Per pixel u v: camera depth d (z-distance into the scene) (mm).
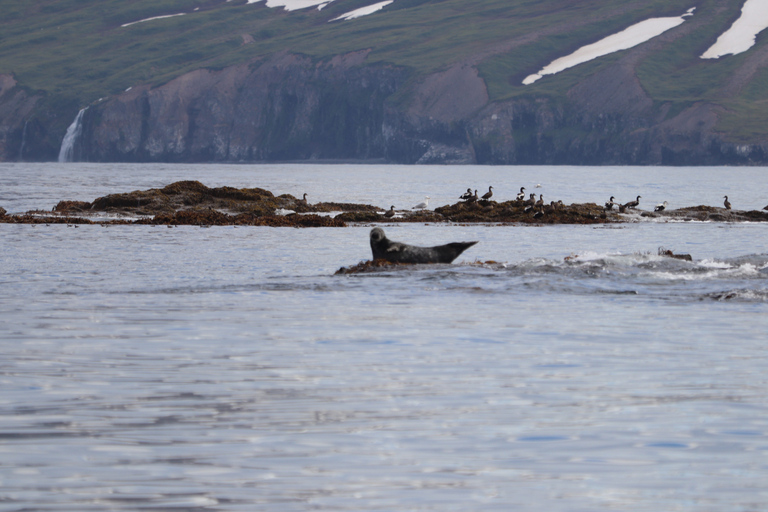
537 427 25453
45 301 57094
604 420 26203
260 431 24891
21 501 18969
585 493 19688
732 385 31375
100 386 31062
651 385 31406
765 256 79688
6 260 91750
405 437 24297
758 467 21547
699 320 48469
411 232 156875
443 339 41969
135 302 56344
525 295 59156
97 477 20609
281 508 18672
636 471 21281
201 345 40219
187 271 80875
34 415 26672
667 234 157000
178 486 20047
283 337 42531
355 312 51469
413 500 19219
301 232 150000
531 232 159875
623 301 56531
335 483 20328
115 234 136625
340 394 29828
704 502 19078
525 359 36781
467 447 23297
